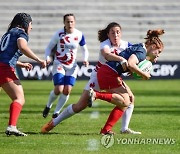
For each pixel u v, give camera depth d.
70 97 53.12
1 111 40.16
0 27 90.19
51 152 21.95
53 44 37.28
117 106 26.89
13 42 25.64
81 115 37.22
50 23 91.50
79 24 91.38
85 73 76.25
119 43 27.64
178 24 92.94
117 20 92.38
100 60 27.80
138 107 43.59
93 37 90.06
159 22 92.81
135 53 26.03
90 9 92.81
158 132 28.17
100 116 36.69
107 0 93.62
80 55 85.19
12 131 25.50
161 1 94.31
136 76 26.62
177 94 56.84
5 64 25.58
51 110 42.34
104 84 26.56
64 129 29.50
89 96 25.70
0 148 22.84
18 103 25.50
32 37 89.75
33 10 92.06
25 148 22.91
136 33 91.69
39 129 29.53
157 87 66.25
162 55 89.56
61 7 92.62
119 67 26.39
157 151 22.45
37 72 75.75
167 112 39.72
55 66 36.66
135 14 93.06
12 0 92.44
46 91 59.69
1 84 25.64
